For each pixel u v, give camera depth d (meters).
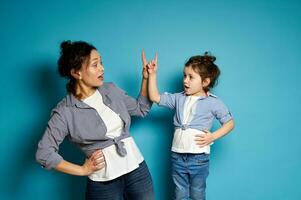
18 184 1.63
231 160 1.62
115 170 1.21
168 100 1.46
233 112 1.60
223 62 1.58
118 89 1.35
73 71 1.22
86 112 1.21
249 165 1.62
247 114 1.60
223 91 1.59
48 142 1.18
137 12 1.56
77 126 1.20
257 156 1.62
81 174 1.19
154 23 1.57
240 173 1.63
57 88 1.58
